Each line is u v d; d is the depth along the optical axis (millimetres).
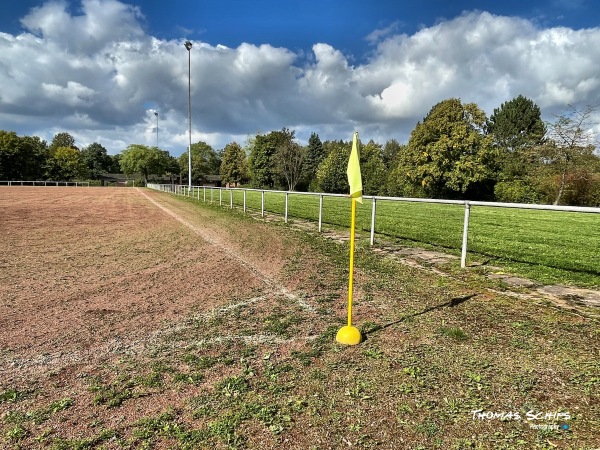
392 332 3572
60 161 84188
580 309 4176
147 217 14789
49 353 3209
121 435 2152
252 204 23203
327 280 5547
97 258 7191
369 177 48250
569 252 7879
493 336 3447
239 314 4133
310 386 2639
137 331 3676
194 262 6840
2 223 12617
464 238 6168
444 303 4430
